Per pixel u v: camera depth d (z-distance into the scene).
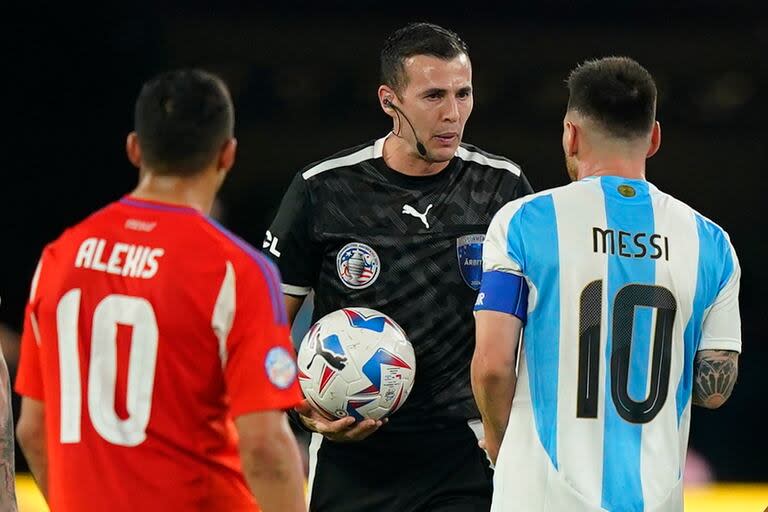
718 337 13.20
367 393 14.98
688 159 52.31
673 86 51.91
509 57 51.66
